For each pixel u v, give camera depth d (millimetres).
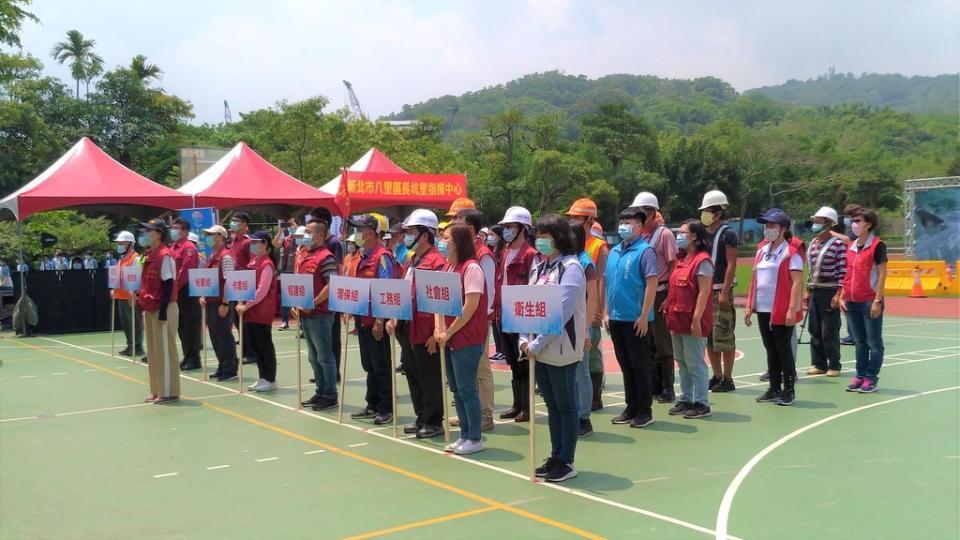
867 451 6430
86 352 13281
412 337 6926
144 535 4707
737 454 6375
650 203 8430
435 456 6426
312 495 5426
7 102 36469
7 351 13555
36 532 4785
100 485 5750
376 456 6453
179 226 11320
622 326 7336
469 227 6371
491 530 4668
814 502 5156
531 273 5887
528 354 5504
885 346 13164
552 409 5707
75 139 45312
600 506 5094
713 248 9055
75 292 16438
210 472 6051
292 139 35438
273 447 6797
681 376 7887
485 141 59594
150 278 8773
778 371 8453
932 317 18359
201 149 22484
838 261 10055
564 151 58469
